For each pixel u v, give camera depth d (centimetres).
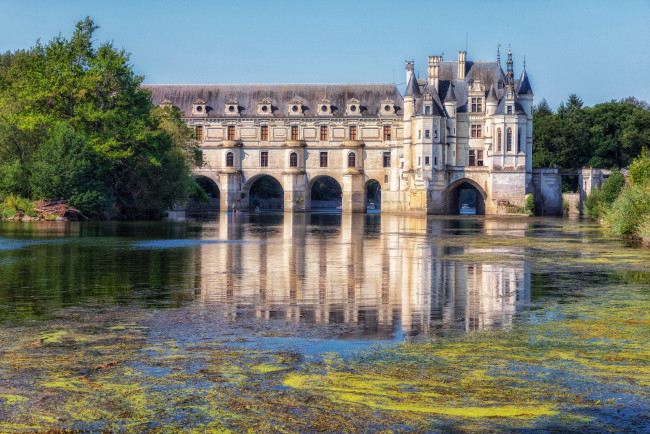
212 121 14612
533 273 3309
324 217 11212
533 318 2159
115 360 1614
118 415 1282
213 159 14588
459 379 1485
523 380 1480
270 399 1359
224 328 1986
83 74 8456
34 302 2406
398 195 14150
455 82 13538
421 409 1312
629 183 7750
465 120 13200
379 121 14425
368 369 1552
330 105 14562
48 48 8525
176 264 3612
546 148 14425
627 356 1669
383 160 14425
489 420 1266
